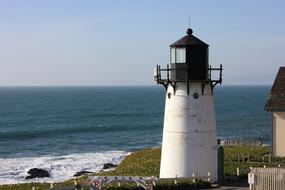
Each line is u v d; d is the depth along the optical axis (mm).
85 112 173750
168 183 29797
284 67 48594
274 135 44344
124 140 96625
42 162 65875
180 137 31156
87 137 101750
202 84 30938
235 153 46688
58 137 101562
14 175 56719
